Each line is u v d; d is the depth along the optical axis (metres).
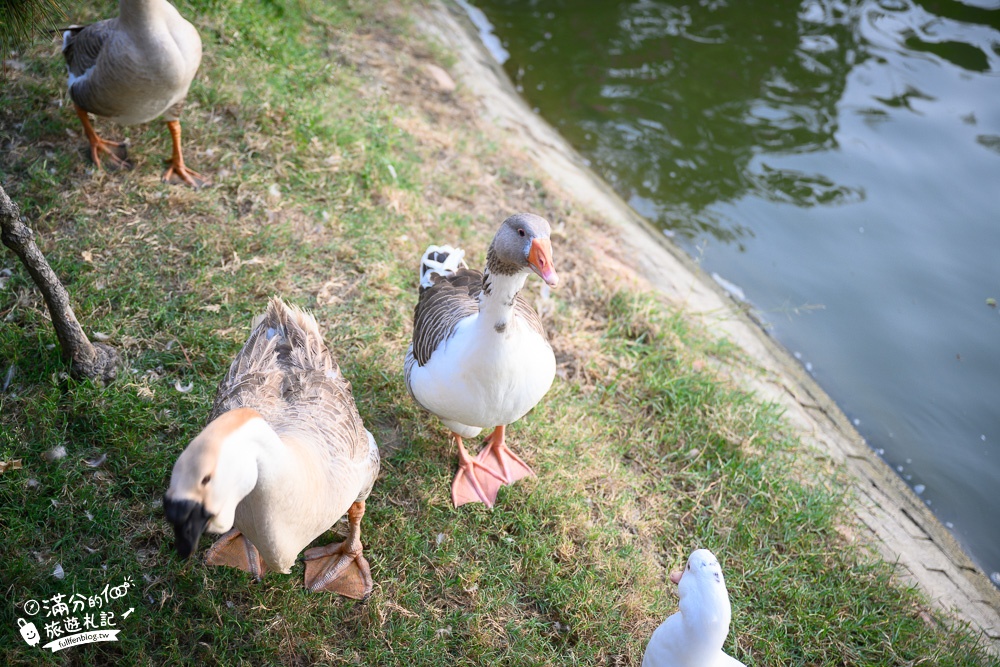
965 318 7.11
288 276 5.37
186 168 5.82
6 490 3.87
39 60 6.23
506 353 3.82
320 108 6.70
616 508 4.71
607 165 8.30
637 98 9.12
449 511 4.44
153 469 4.13
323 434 3.38
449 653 3.88
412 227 6.09
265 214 5.70
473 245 6.18
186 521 2.46
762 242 7.67
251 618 3.75
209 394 4.54
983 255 7.68
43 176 5.33
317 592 3.93
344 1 8.73
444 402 4.04
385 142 6.71
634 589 4.30
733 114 9.02
